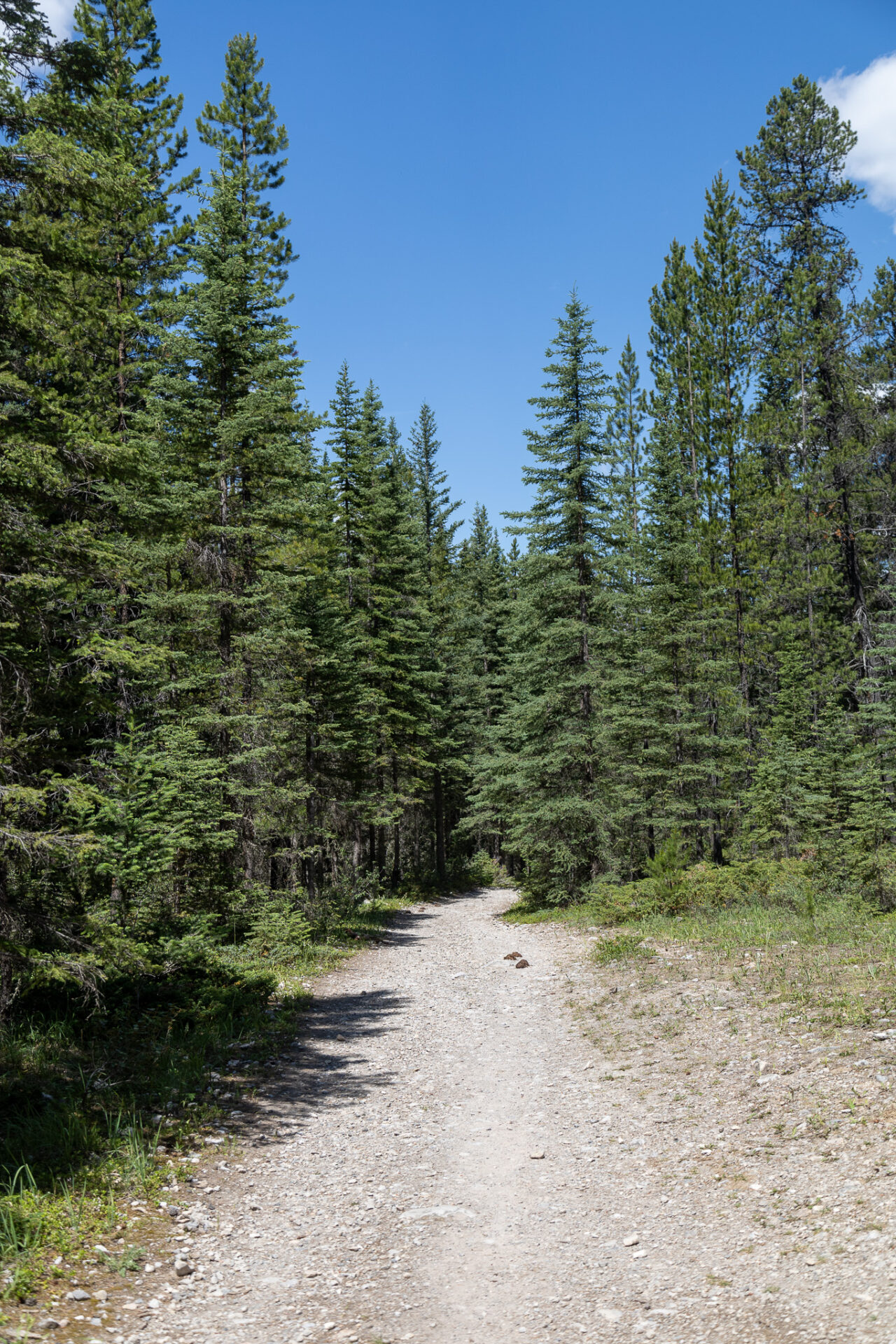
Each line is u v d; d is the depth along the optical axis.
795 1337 4.52
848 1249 5.31
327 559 30.31
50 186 8.72
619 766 25.62
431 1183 7.34
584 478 24.77
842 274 36.16
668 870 19.77
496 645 47.41
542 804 24.55
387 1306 5.29
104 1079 9.26
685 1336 4.73
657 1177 7.06
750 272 39.06
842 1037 9.00
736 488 33.50
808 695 30.55
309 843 25.52
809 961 12.38
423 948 21.11
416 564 40.12
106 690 12.56
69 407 13.97
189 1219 6.46
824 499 32.94
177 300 18.06
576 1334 4.86
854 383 33.75
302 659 22.08
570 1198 6.89
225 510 17.86
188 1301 5.27
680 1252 5.77
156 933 11.63
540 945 19.84
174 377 17.75
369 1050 11.69
